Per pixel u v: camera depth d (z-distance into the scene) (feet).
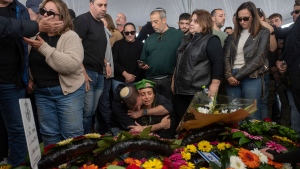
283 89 13.53
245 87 10.48
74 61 7.72
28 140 4.28
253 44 10.34
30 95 9.22
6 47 7.29
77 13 22.08
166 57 12.19
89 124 10.46
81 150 5.21
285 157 5.54
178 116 10.81
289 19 24.75
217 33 12.40
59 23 7.13
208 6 25.14
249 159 5.41
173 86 11.15
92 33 10.19
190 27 10.69
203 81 10.18
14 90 7.56
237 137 6.10
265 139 6.27
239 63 10.59
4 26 6.60
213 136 6.23
